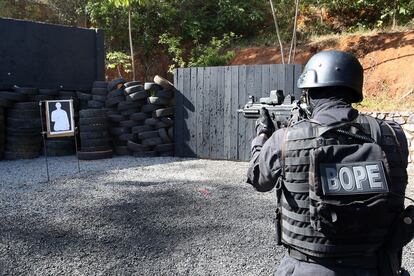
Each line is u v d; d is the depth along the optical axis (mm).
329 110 1691
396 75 9781
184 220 4680
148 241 4062
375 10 12438
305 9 13719
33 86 9602
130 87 9133
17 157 8781
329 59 1724
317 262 1634
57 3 15742
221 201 5457
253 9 14555
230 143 8578
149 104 9133
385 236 1626
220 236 4191
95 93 9578
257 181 1810
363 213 1521
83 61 10469
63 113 7262
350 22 12844
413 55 9930
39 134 9055
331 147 1588
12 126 8766
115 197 5645
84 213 4922
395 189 1598
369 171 1555
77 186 6293
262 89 8133
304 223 1623
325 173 1562
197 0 15102
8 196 5711
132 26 14375
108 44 14953
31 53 9555
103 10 14211
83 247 3914
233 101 8477
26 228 4414
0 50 9086
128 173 7289
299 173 1624
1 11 15914
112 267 3496
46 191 5992
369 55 10773
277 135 1744
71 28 10219
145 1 11836
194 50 13883
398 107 8445
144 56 14719
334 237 1567
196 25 14430
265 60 12336
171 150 9211
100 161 8547
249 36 14664
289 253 1740
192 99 8922
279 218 1804
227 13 14430
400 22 11727
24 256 3705
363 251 1586
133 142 9133
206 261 3609
